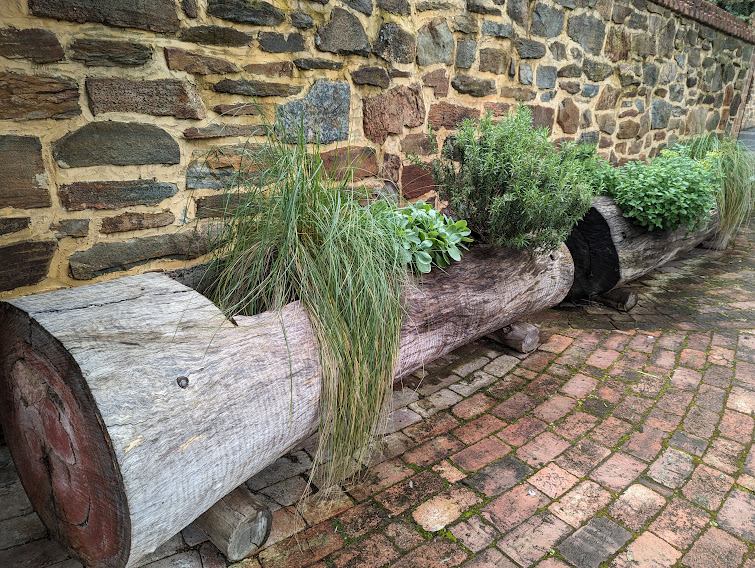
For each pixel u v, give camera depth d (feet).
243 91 6.68
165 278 4.94
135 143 5.81
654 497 5.42
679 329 9.62
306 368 4.65
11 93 4.84
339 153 8.20
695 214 9.63
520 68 10.90
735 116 21.08
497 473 5.83
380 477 5.80
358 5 7.73
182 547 4.81
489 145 7.57
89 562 4.09
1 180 4.94
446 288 6.53
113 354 3.56
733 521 5.08
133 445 3.27
